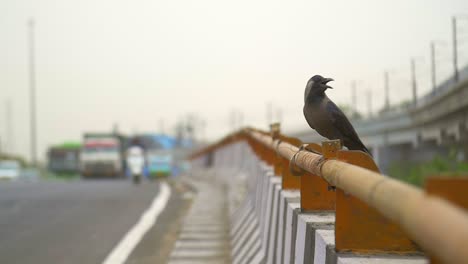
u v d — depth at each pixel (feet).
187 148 201.05
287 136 22.61
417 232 4.71
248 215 31.94
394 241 9.33
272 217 19.56
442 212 4.18
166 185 91.71
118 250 32.63
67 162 189.88
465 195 4.58
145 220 44.88
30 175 206.08
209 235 35.68
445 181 4.62
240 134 56.80
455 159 84.84
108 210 52.08
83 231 39.81
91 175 156.97
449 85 108.27
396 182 6.06
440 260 4.29
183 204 57.41
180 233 36.78
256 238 25.05
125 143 172.24
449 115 105.29
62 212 50.83
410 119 127.65
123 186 89.04
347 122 12.62
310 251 11.16
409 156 146.00
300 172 13.65
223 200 54.85
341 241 9.37
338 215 9.39
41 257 30.86
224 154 75.05
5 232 39.75
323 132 13.04
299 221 12.84
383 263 8.50
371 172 7.39
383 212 6.08
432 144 131.75
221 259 28.66
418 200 4.86
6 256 31.27
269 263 18.76
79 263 29.25
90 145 158.10
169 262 28.04
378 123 149.38
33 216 48.24
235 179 52.44
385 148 147.95
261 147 32.19
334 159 10.14
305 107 13.12
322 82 13.01
